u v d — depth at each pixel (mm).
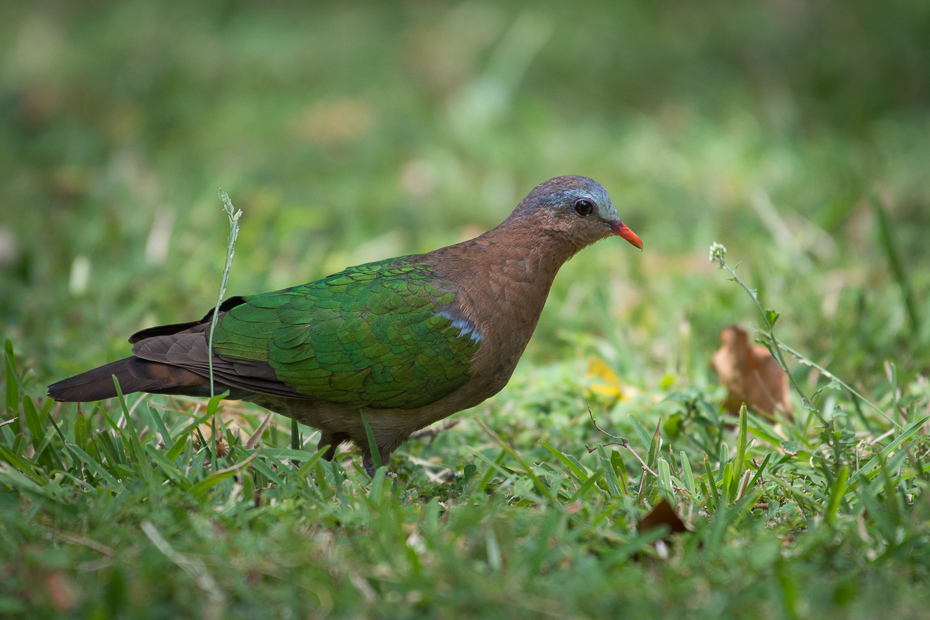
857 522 6258
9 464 7152
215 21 24016
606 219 8641
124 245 13695
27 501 6766
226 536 6117
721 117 19281
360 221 14867
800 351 10711
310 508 6535
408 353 7770
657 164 17016
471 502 6805
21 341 10547
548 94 20359
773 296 11961
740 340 9211
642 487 7129
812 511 6793
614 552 5883
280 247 13977
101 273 12641
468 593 5316
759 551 5648
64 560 5559
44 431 7805
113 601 5254
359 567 5691
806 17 22953
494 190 16172
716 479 7426
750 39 22500
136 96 20172
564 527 6066
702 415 8625
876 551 6027
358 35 23078
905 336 10734
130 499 6414
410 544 6137
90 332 10969
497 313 8141
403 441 8281
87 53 22141
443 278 8102
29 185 16109
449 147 17844
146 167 17031
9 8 25641
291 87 20656
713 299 12055
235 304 8047
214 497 6738
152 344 7641
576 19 23438
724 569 5773
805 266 12672
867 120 18984
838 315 11312
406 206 15656
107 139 18391
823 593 5367
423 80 20922
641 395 9258
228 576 5570
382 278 8008
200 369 7629
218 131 18750
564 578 5633
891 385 8586
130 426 7062
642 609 5227
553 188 8531
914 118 19312
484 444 8789
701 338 11188
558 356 11406
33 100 19578
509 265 8297
